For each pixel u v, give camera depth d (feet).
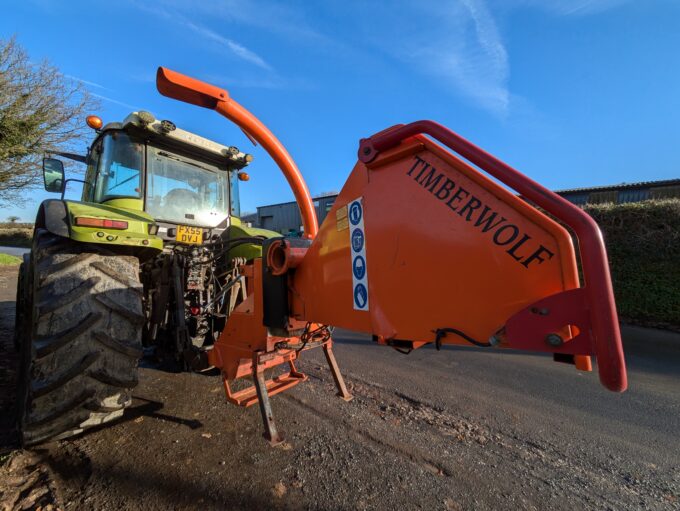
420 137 3.91
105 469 5.80
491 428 7.74
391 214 4.16
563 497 5.59
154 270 9.50
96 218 6.61
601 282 2.54
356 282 4.60
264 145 7.36
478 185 3.43
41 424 5.65
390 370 11.36
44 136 34.53
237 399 6.97
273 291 5.94
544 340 2.82
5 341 13.62
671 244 18.76
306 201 7.94
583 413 8.67
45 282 5.93
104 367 6.09
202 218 11.32
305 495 5.35
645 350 14.87
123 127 9.32
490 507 5.28
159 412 7.90
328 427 7.38
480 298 3.33
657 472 6.34
